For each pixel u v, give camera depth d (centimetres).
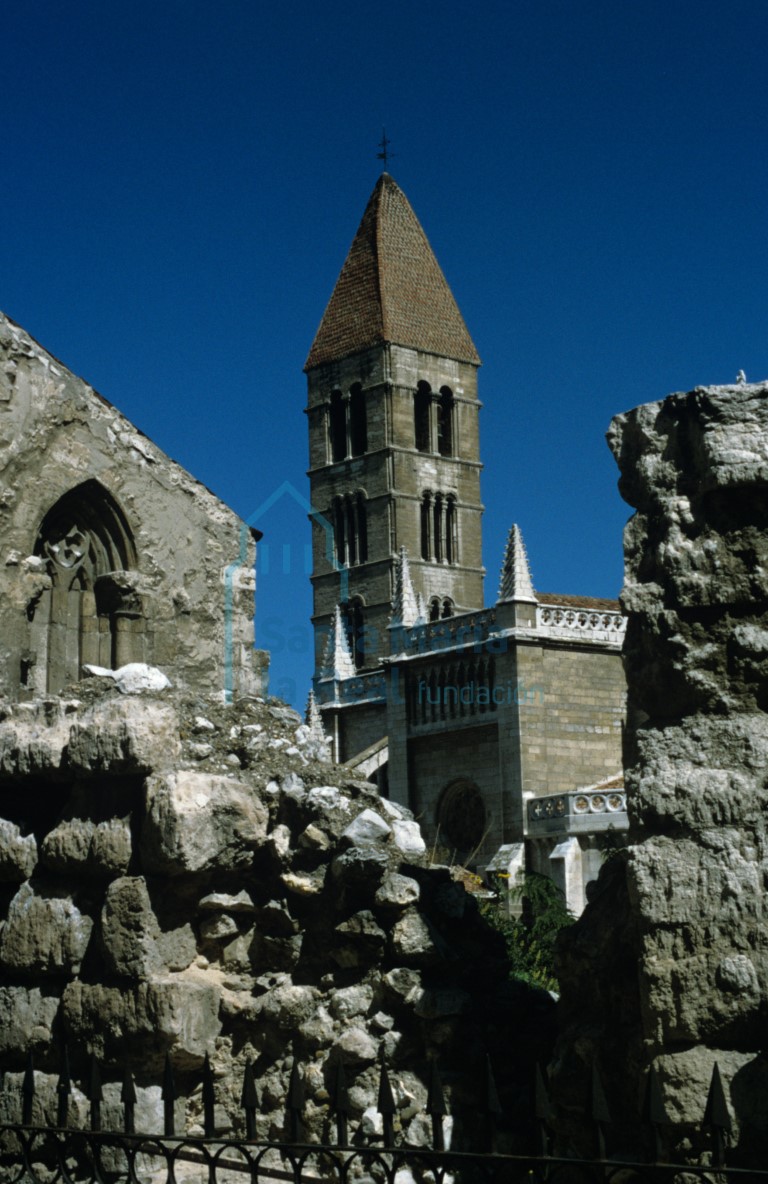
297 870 1257
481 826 7450
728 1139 902
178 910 1235
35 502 1714
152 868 1220
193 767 1271
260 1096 1215
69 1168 1205
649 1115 681
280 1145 746
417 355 13638
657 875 955
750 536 988
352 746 8575
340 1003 1207
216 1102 1213
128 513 1833
